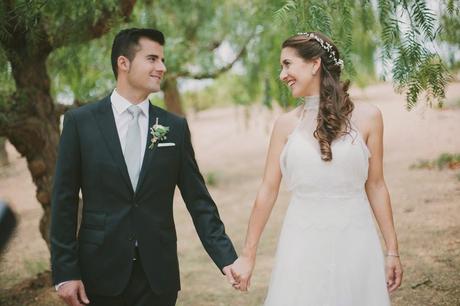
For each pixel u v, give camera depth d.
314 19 2.81
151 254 2.41
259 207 2.46
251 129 14.61
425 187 6.15
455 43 3.29
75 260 2.35
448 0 2.88
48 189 4.30
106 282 2.38
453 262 3.96
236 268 2.44
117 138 2.40
